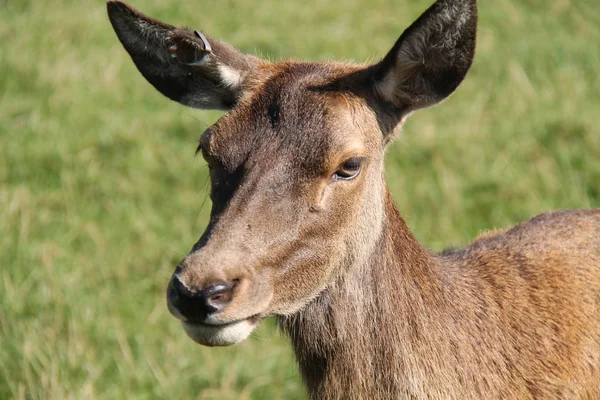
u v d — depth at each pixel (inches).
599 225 688.4
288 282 562.6
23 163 1195.9
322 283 580.1
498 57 1437.0
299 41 1541.6
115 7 655.8
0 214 1070.4
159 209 1135.0
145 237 1070.4
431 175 1160.2
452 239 1028.5
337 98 584.7
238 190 559.5
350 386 608.1
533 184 1120.2
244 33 1556.3
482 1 1617.9
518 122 1255.5
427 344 603.8
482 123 1259.8
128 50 676.1
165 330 938.1
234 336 539.2
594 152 1169.4
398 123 617.9
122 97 1368.1
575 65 1405.0
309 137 567.5
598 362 634.2
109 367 882.8
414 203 1108.5
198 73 652.7
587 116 1238.9
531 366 613.6
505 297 630.5
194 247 547.5
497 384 608.1
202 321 524.1
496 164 1168.8
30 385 832.3
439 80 611.5
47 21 1571.1
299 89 589.3
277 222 553.6
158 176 1197.1
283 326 623.2
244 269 535.8
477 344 610.5
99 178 1176.8
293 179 561.6
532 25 1539.1
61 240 1053.2
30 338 879.7
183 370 883.4
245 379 878.4
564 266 654.5
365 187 590.6
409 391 601.9
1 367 856.9
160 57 668.1
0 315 916.0
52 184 1170.6
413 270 613.9
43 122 1286.9
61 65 1419.8
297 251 561.9
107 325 928.3
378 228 601.3
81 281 985.5
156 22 648.4
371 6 1684.3
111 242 1063.6
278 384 879.1
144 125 1296.8
